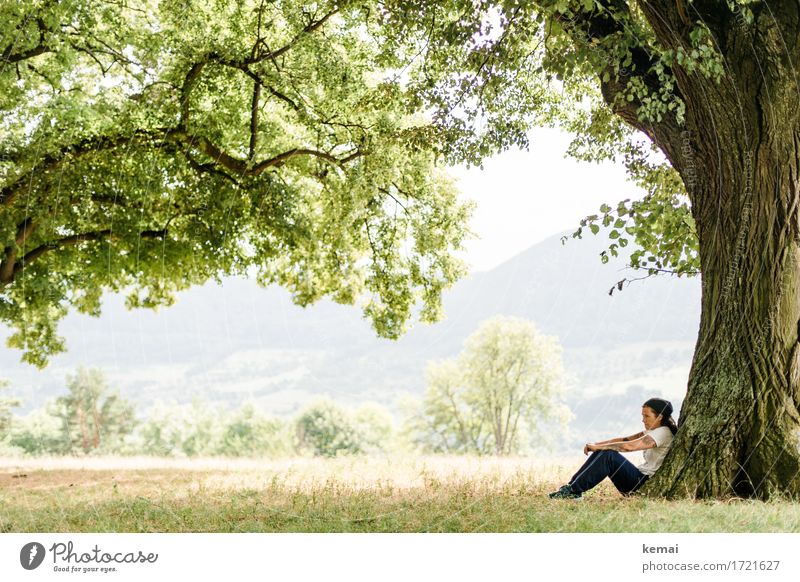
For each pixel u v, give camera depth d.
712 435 7.09
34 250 15.04
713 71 7.01
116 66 15.02
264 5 13.54
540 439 62.81
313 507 6.53
